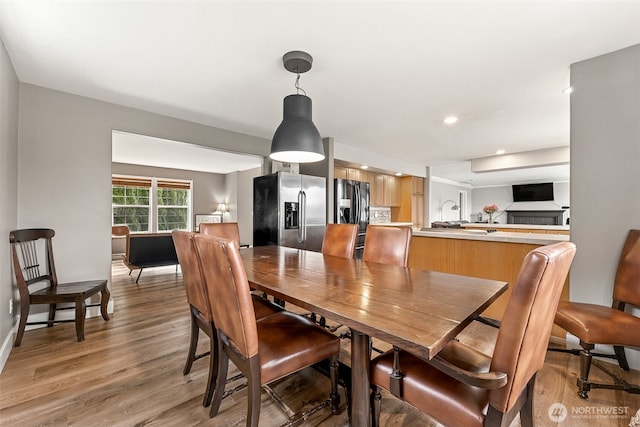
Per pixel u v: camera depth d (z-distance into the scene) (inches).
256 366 47.3
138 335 98.0
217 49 79.9
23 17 66.2
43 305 105.6
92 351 86.6
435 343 33.9
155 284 167.3
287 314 68.4
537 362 41.3
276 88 104.8
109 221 118.0
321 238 171.5
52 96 105.7
